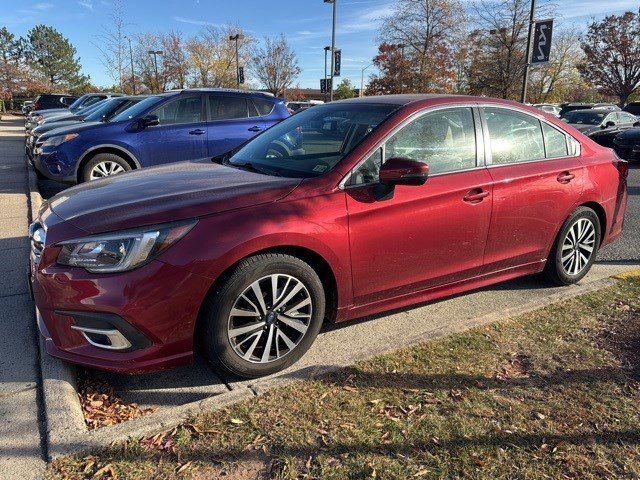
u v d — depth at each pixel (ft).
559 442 8.33
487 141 13.15
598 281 15.15
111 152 26.48
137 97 34.37
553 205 14.16
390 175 10.44
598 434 8.55
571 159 14.83
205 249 9.23
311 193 10.46
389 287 11.65
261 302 9.95
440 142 12.37
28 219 22.41
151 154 26.89
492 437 8.41
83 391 9.93
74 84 260.01
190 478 7.42
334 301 11.09
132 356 9.18
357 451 8.00
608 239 16.44
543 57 51.57
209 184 10.84
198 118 27.89
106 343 9.30
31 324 12.35
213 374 10.71
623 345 11.53
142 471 7.50
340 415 8.84
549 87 147.33
